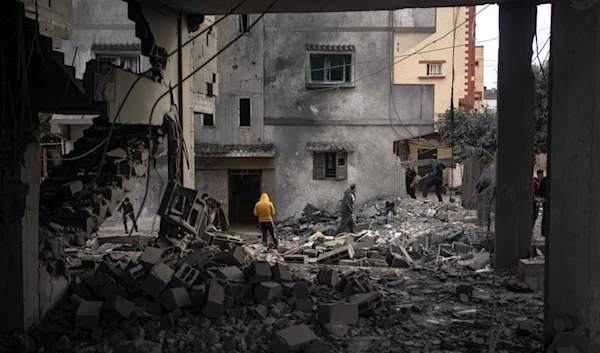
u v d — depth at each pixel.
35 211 6.75
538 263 9.13
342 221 18.34
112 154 9.30
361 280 8.15
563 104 5.97
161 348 6.16
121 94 8.46
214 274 8.12
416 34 22.50
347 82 22.34
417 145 26.59
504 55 10.48
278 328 6.77
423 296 8.82
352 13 22.11
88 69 7.42
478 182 15.80
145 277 7.92
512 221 10.67
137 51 20.53
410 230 16.69
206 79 13.66
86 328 6.68
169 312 7.09
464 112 26.41
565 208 6.01
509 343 6.39
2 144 6.43
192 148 12.55
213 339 6.36
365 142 22.50
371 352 6.25
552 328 6.12
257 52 22.17
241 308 7.22
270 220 16.55
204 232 11.52
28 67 6.72
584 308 5.95
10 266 6.46
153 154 10.81
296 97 22.31
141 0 9.90
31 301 6.65
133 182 9.55
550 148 6.08
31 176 6.64
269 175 22.56
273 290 7.58
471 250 12.70
